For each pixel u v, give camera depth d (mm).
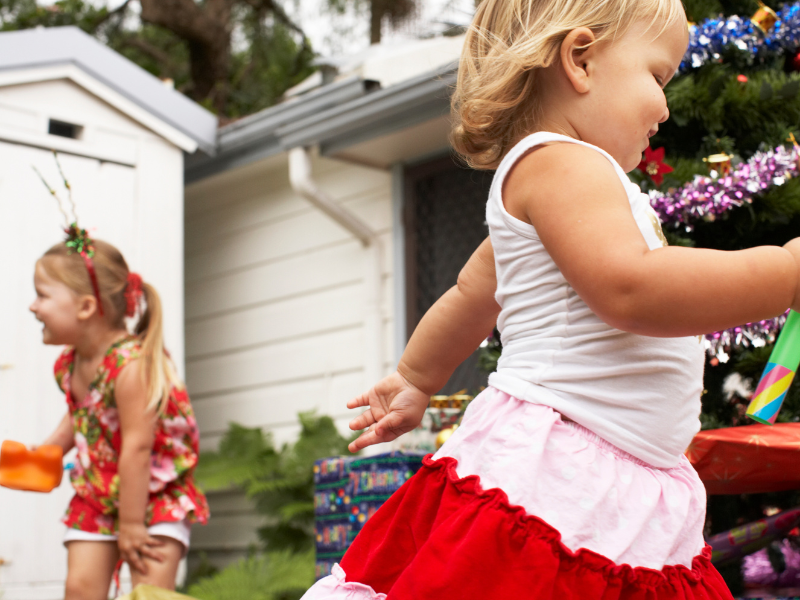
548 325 1062
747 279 903
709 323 912
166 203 4922
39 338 4305
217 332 5879
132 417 2410
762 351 2213
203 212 6082
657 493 1034
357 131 4707
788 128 2467
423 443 2666
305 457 4809
